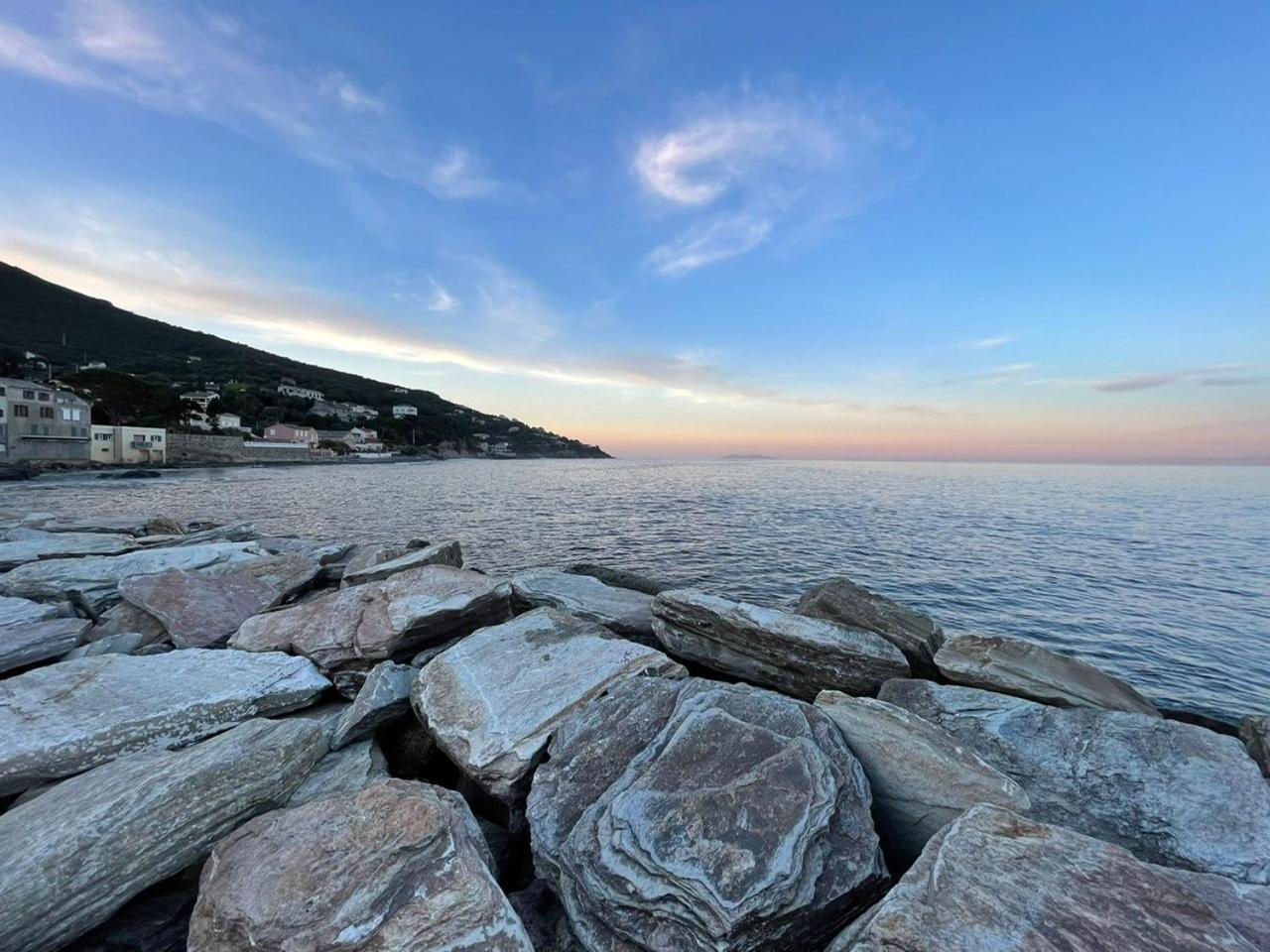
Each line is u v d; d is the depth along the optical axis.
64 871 3.12
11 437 65.94
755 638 6.58
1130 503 48.78
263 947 2.66
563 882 3.40
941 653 6.38
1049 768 4.60
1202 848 3.86
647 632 7.73
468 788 4.84
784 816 3.36
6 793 4.11
